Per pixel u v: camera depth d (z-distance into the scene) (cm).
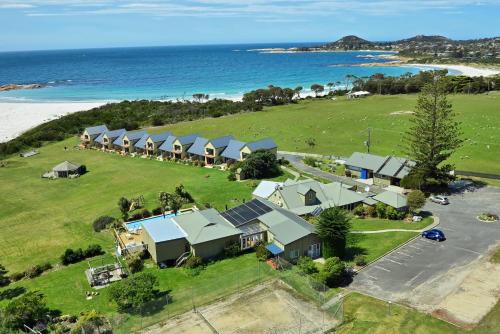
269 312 4022
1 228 7188
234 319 3938
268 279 4625
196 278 4928
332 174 9075
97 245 5956
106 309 4356
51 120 17012
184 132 14175
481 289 4278
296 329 3741
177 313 4069
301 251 5241
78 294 4756
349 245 5503
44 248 6294
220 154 10450
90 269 5216
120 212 7469
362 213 6638
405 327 3675
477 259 4966
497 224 6062
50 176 10138
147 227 5731
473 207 6788
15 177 10256
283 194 6688
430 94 7681
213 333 3753
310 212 6316
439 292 4259
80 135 14900
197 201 7706
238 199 7694
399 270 4781
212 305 4178
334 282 4500
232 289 4447
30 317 4056
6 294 4909
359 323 3759
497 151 10069
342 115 15500
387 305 4038
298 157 10612
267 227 5647
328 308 4025
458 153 10019
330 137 12562
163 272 5175
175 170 10156
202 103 19125
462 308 3950
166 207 7231
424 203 6575
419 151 7938
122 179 9619
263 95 19338
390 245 5438
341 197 6875
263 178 8944
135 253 5541
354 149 11156
